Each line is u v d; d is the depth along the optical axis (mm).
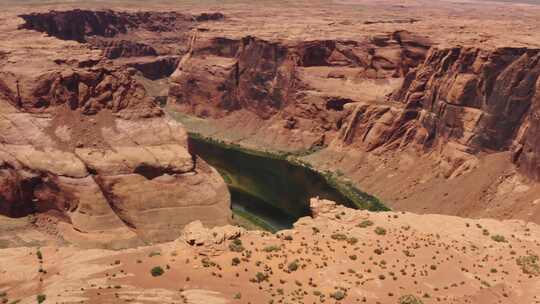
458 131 129875
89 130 119875
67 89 121875
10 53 134250
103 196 112625
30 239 105750
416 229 65125
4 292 56469
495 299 52281
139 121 125438
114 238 108000
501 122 120938
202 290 51031
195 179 120000
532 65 117375
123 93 127250
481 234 65250
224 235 58875
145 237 108875
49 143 116125
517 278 56125
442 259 58094
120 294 50688
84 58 129500
